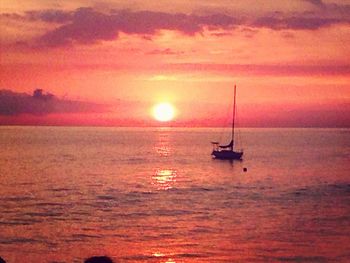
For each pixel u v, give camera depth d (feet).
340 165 405.39
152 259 116.47
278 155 526.98
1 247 128.36
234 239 137.39
